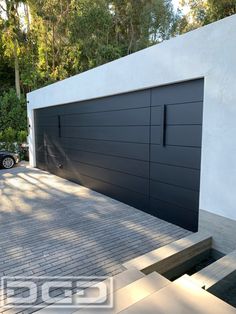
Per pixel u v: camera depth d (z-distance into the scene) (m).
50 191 6.18
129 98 4.73
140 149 4.62
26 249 3.30
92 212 4.71
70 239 3.60
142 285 2.06
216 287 2.17
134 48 17.08
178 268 2.88
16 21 16.59
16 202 5.33
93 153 6.05
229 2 11.40
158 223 4.16
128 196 5.06
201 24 13.48
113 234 3.76
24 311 2.23
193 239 3.19
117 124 5.14
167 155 4.06
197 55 3.30
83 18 14.96
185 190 3.83
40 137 8.84
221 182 3.17
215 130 3.17
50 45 17.47
